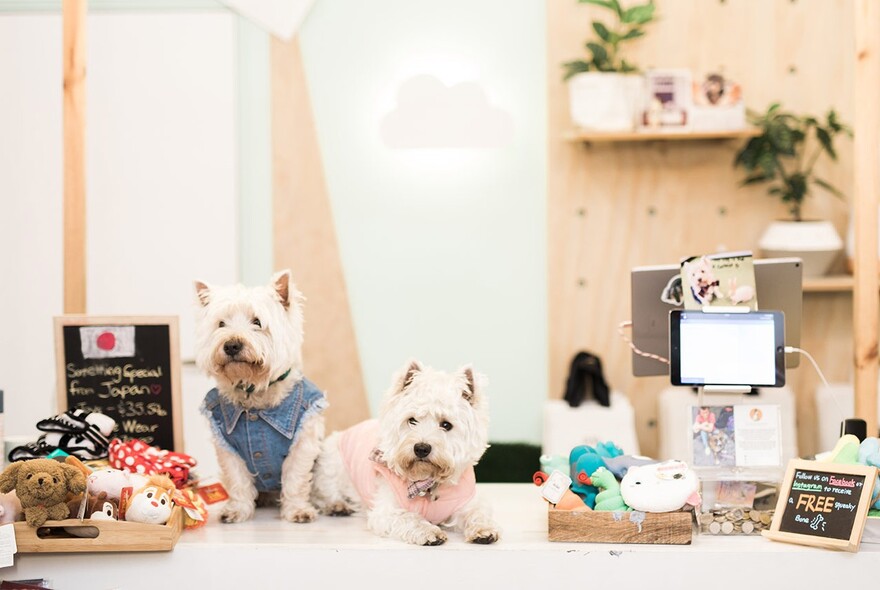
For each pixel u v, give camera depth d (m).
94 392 2.72
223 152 4.35
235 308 2.41
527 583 2.23
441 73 4.39
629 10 4.15
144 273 4.37
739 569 2.22
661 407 4.28
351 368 4.48
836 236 4.18
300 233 4.43
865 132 3.01
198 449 4.24
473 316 4.48
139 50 4.32
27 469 2.20
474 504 2.39
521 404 4.49
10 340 4.36
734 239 4.40
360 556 2.25
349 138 4.42
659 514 2.25
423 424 2.26
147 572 2.27
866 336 3.03
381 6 4.38
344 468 2.60
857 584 2.21
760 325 2.42
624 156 4.39
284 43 4.37
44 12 4.30
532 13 4.38
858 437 2.48
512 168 4.43
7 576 2.26
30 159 4.34
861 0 2.99
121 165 4.34
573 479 2.45
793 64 4.34
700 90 4.14
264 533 2.38
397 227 4.45
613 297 4.44
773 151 4.14
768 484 2.38
